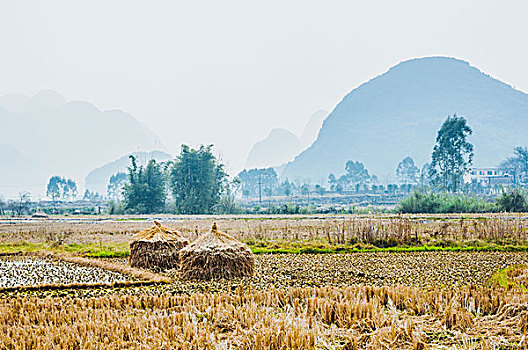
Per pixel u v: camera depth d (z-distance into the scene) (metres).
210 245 17.97
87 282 16.92
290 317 10.27
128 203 86.31
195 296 13.23
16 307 12.16
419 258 24.20
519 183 165.62
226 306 11.71
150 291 15.62
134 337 9.44
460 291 12.91
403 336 9.41
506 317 10.85
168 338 9.36
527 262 22.72
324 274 19.16
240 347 9.05
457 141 110.06
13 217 70.44
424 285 16.94
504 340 9.19
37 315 11.14
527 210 63.34
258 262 22.62
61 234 33.22
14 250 26.41
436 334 9.88
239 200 168.12
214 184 88.38
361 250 27.27
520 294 12.95
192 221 50.09
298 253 26.42
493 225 32.31
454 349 8.88
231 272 17.92
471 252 26.78
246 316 10.67
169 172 93.19
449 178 111.19
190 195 85.19
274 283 17.12
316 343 9.05
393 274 19.23
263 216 63.62
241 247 18.41
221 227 39.97
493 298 11.84
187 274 17.81
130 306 12.59
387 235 29.44
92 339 9.20
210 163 87.19
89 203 162.50
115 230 38.22
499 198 65.62
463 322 10.38
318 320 10.88
